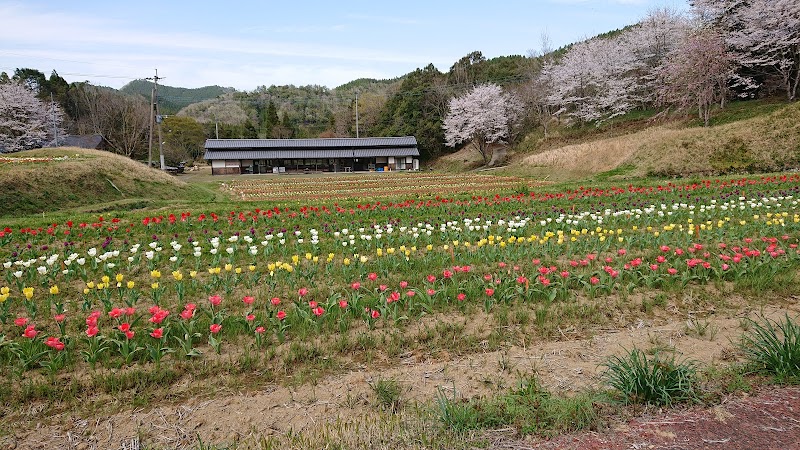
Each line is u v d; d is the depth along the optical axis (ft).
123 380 15.25
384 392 14.51
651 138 103.60
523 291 22.12
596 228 37.35
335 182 124.06
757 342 16.81
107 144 211.00
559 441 11.76
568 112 184.96
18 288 24.75
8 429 13.29
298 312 20.06
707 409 12.89
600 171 105.70
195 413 14.02
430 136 223.10
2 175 67.51
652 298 22.20
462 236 37.78
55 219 48.44
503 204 55.77
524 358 17.04
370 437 12.32
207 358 17.22
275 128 280.92
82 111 246.88
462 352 17.66
